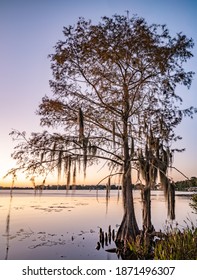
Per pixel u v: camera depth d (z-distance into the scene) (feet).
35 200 218.18
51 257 44.96
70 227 77.00
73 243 55.57
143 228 50.11
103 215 109.60
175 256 23.98
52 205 161.17
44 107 54.13
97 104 53.78
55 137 49.75
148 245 40.68
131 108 51.55
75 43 49.83
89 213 117.08
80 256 45.60
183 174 42.22
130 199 50.11
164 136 50.52
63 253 47.60
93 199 249.96
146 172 46.19
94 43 47.65
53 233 67.05
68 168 44.88
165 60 47.75
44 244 54.49
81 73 52.13
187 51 48.44
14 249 50.31
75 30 49.08
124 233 48.67
